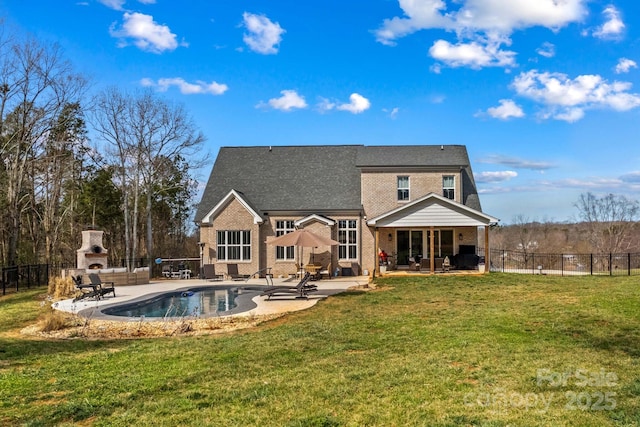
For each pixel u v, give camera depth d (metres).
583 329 11.61
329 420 6.23
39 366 9.27
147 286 24.70
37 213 38.38
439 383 7.66
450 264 28.98
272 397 7.21
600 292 18.12
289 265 29.36
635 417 6.09
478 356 9.26
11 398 7.33
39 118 32.53
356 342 11.02
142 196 45.69
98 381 8.16
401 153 31.27
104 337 12.50
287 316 15.22
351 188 30.88
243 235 29.17
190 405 6.92
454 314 14.41
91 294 19.12
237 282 26.56
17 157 32.16
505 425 5.91
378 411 6.55
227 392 7.48
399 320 13.70
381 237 29.69
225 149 34.56
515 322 12.70
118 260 42.28
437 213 26.98
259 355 9.91
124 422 6.34
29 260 33.38
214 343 11.24
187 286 24.36
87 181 44.12
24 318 15.38
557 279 24.06
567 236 60.38
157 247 48.28
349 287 22.98
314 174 32.12
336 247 29.53
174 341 11.66
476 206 29.73
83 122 42.38
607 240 50.38
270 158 33.66
